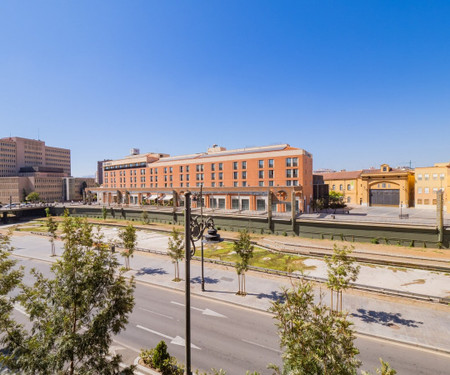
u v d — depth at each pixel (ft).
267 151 198.49
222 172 220.84
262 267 92.99
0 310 31.58
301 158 185.88
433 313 58.95
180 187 240.73
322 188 239.30
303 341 23.89
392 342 49.26
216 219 169.27
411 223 116.06
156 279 83.20
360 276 83.10
